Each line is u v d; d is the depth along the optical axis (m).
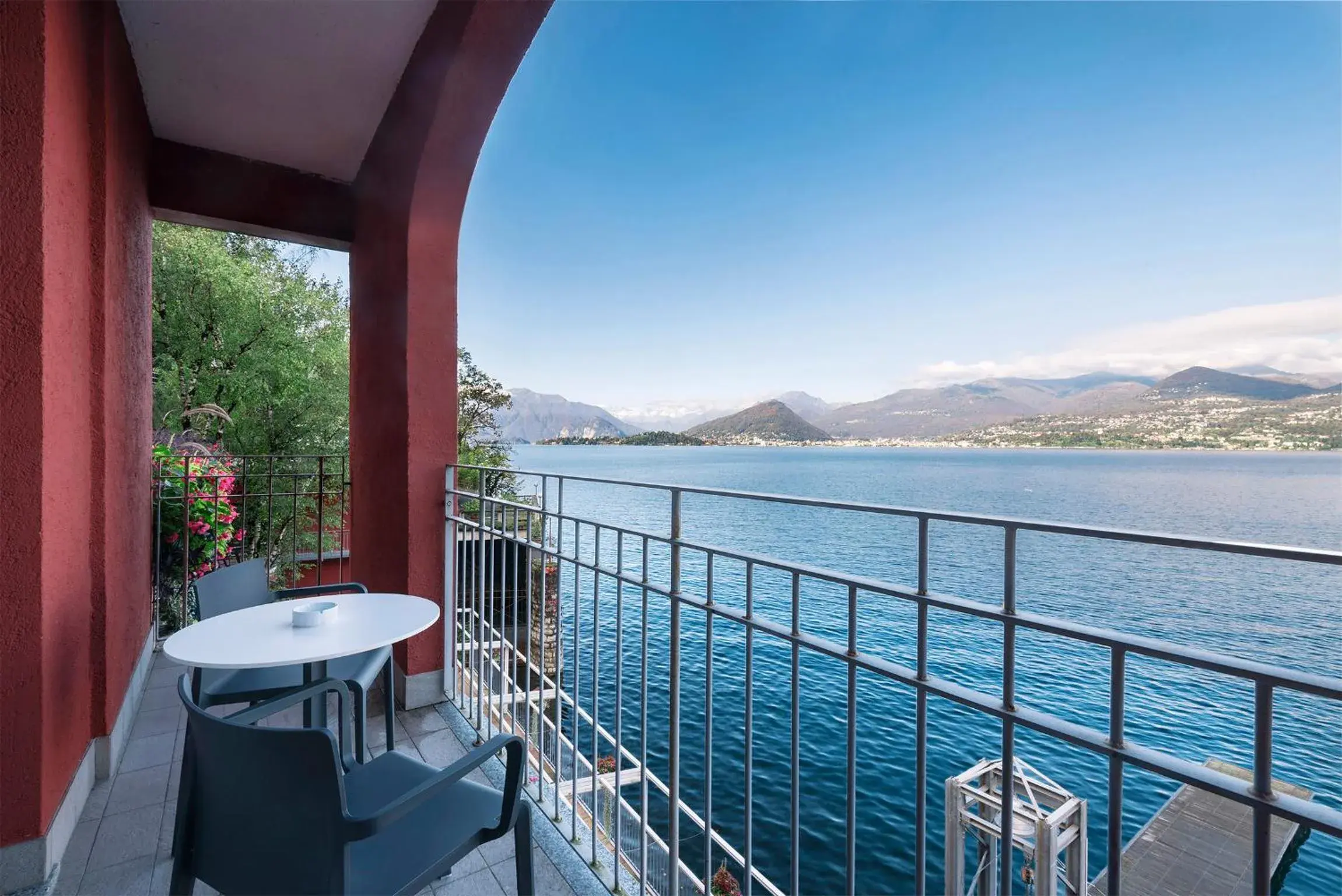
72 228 1.92
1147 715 9.85
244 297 8.51
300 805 1.03
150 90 3.23
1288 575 22.59
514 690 2.42
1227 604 17.91
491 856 1.87
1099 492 52.16
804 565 1.24
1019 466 95.69
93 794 2.17
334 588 2.48
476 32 2.57
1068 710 10.05
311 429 8.91
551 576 7.75
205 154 3.75
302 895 1.03
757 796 8.89
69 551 1.87
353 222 4.15
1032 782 3.28
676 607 1.59
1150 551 27.05
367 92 3.32
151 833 1.95
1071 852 2.98
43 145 1.63
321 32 2.89
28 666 1.61
